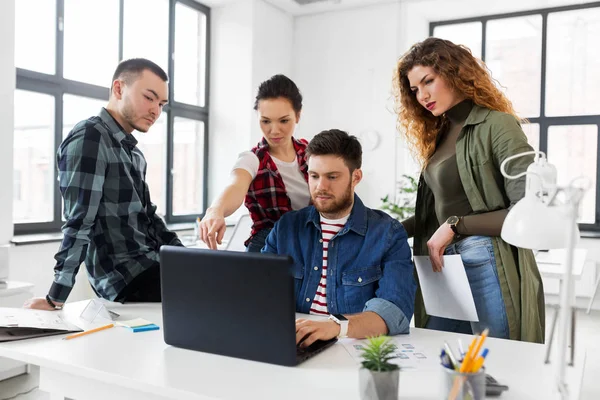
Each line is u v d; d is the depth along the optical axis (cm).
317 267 152
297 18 613
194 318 115
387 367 85
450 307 161
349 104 585
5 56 320
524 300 158
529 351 120
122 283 178
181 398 94
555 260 327
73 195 162
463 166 165
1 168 322
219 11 566
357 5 573
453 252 171
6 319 131
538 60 543
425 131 191
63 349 117
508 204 162
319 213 155
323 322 121
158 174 528
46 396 262
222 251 109
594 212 520
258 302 107
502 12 555
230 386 96
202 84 575
